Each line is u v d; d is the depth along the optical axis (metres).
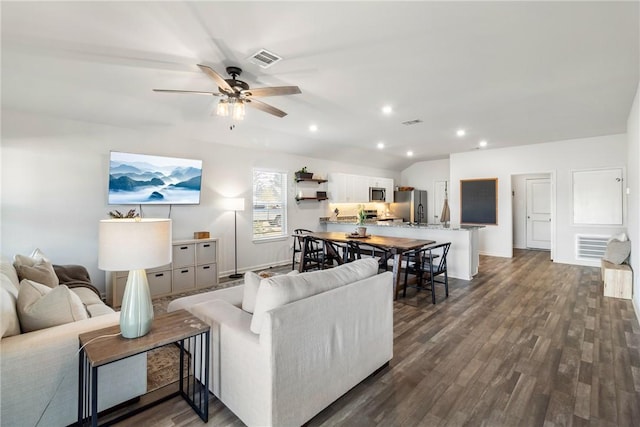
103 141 4.23
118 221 1.68
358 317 2.12
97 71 3.00
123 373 1.94
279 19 2.16
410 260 4.80
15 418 1.56
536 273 5.64
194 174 5.03
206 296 2.69
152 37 2.40
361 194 8.18
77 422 1.75
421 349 2.75
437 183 9.21
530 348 2.76
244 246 5.91
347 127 5.25
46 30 2.31
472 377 2.31
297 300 1.76
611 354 2.63
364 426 1.81
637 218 3.86
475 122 4.95
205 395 1.85
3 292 1.71
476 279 5.25
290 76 3.12
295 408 1.70
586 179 6.23
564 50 2.64
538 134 5.88
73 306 1.90
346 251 5.07
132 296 1.70
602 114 4.56
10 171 3.60
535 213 8.51
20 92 3.37
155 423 1.85
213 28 2.27
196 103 4.03
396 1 1.98
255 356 1.66
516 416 1.89
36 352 1.62
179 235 4.99
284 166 6.60
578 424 1.81
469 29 2.31
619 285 4.21
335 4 2.00
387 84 3.36
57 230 3.90
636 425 1.80
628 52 2.67
